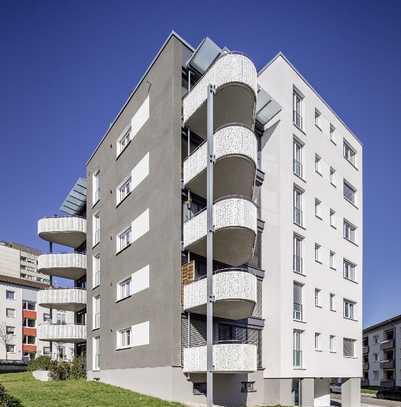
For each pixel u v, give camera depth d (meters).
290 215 21.11
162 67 18.62
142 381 17.25
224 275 15.25
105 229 23.47
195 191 17.67
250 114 17.88
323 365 22.53
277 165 21.09
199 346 15.17
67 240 30.20
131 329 18.88
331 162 25.94
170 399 15.20
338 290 25.14
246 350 14.77
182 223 17.05
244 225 15.47
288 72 22.27
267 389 19.30
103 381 21.41
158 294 16.95
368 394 55.06
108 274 22.33
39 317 63.34
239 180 17.25
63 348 63.16
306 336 21.25
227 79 16.11
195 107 17.12
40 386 18.36
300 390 20.81
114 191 22.59
